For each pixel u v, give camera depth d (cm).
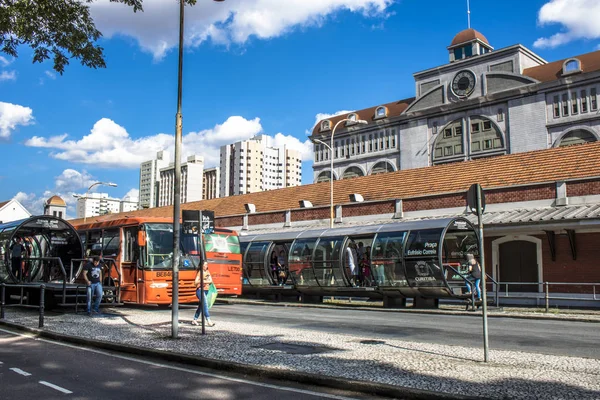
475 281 1917
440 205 2678
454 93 8612
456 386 689
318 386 755
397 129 9556
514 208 2409
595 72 6962
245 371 841
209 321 1381
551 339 1167
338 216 3127
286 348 1012
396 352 961
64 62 1552
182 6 1289
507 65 8075
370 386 708
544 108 7462
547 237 2217
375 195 3123
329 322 1530
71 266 1998
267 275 2488
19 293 1950
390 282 2044
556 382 707
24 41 1459
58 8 1430
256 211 3791
